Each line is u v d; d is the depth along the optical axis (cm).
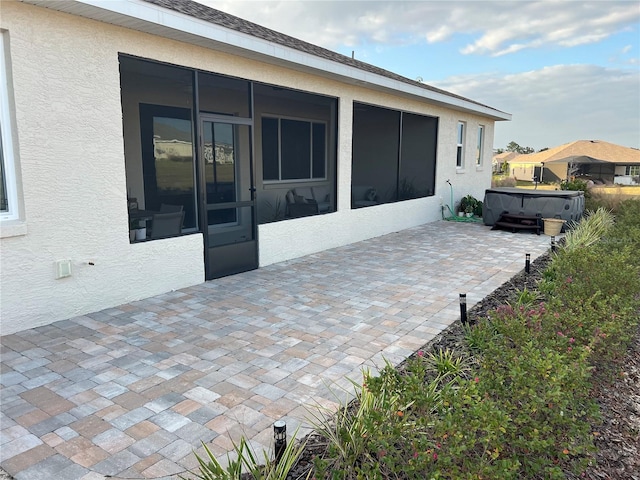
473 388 232
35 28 417
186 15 499
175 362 374
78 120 459
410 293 573
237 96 807
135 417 293
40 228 438
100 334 431
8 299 422
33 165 428
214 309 506
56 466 245
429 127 1225
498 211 1135
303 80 748
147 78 660
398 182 1103
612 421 306
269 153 988
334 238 872
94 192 479
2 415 294
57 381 340
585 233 826
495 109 1430
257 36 595
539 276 658
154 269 550
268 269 696
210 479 211
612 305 407
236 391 328
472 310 509
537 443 217
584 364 279
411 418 248
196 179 604
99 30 467
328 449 245
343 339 425
